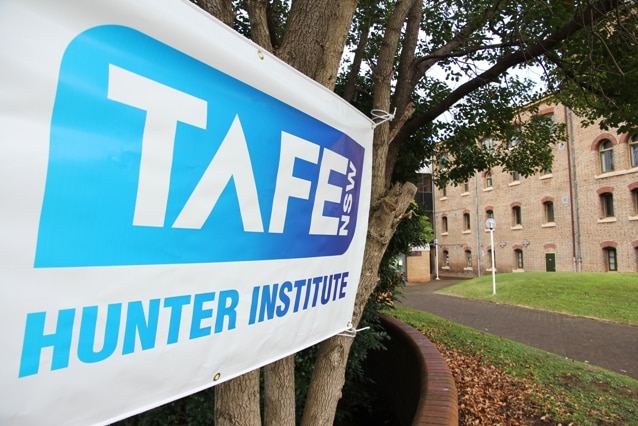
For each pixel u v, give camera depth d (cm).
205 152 115
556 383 498
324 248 178
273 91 140
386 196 229
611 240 1809
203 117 114
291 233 154
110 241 93
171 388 108
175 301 108
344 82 579
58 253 84
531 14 532
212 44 115
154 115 101
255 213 135
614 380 515
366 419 504
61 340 85
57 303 84
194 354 114
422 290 2083
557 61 543
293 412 191
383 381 548
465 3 610
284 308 152
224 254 123
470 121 728
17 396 78
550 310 1205
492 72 544
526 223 2298
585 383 501
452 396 281
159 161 103
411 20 492
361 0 521
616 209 1789
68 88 85
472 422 393
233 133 124
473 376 525
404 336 462
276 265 146
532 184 2256
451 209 3053
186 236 111
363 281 223
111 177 93
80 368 88
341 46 188
